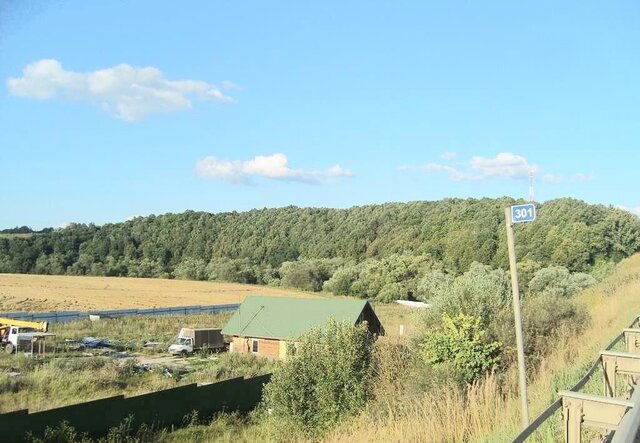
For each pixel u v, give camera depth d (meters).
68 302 76.50
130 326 57.75
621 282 30.12
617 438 3.27
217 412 22.47
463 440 7.59
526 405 6.43
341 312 42.53
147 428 19.31
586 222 73.75
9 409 22.11
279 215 136.25
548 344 12.59
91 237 140.88
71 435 17.05
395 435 8.35
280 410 15.75
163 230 140.50
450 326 11.70
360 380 14.73
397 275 80.69
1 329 42.34
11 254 128.12
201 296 90.62
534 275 59.00
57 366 31.16
